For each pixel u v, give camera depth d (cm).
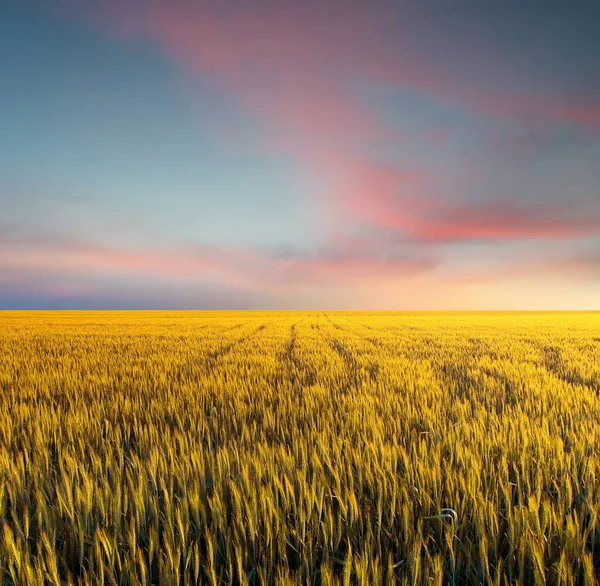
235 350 1452
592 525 271
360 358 1195
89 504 283
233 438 471
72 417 540
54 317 5228
